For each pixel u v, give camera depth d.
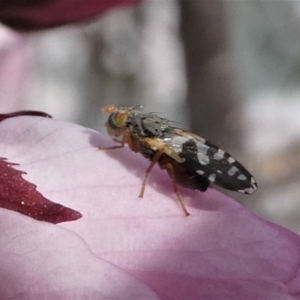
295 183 0.10
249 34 0.16
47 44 0.15
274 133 0.14
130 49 0.15
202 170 0.05
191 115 0.07
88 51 0.15
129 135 0.05
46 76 0.15
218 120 0.07
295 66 0.17
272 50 0.17
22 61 0.09
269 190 0.10
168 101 0.15
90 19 0.06
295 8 0.17
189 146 0.05
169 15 0.15
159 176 0.05
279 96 0.16
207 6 0.07
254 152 0.10
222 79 0.07
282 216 0.10
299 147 0.11
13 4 0.06
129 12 0.14
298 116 0.15
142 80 0.15
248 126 0.07
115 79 0.15
